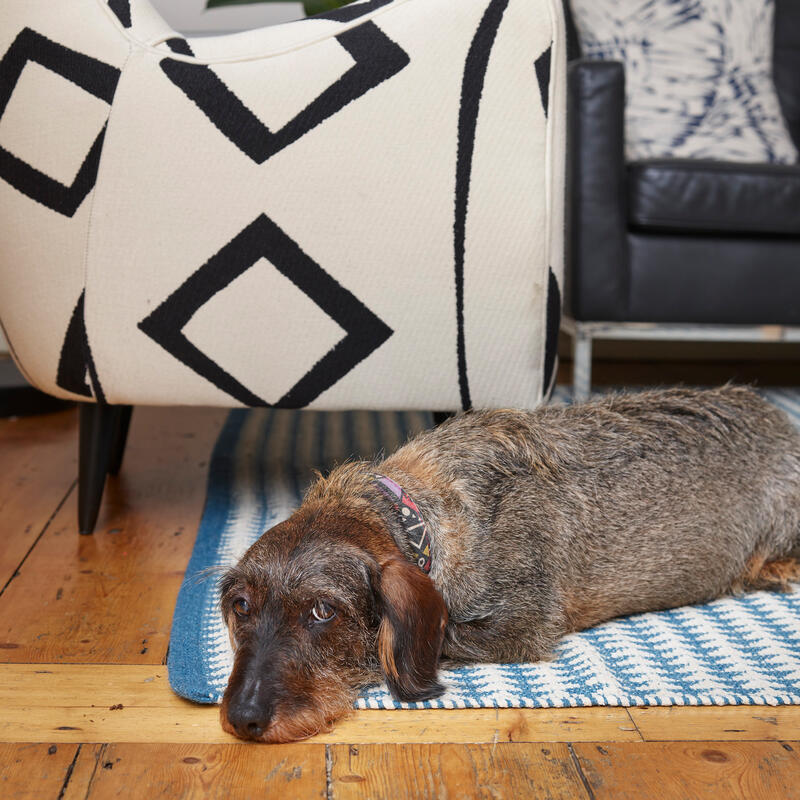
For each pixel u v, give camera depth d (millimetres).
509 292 2033
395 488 1588
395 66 1925
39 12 1930
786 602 1938
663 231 3230
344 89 1923
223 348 2033
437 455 1705
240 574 1454
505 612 1629
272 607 1414
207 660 1633
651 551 1812
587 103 3127
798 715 1493
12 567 2076
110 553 2164
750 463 1967
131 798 1274
